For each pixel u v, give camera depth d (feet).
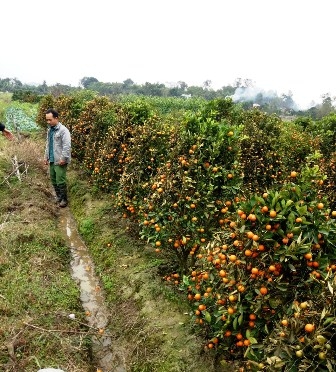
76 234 21.07
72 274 17.06
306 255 8.35
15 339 11.08
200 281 10.62
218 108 31.48
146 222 14.08
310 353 7.14
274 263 8.79
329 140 29.81
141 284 14.62
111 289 15.64
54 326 12.44
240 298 9.00
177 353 11.09
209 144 13.15
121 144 20.85
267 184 21.09
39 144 36.70
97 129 26.27
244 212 9.23
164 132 17.81
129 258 17.02
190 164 13.05
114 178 21.34
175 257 16.03
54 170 24.21
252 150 21.35
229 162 13.16
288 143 26.73
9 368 10.19
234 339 9.57
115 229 19.81
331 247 8.94
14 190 23.80
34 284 14.19
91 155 25.86
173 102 76.13
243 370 8.77
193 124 13.76
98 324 13.88
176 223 13.24
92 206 23.21
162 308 13.21
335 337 7.20
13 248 16.43
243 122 28.53
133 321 13.21
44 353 11.12
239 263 9.18
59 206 24.85
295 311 7.86
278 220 8.73
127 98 79.97
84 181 27.89
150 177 17.04
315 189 9.66
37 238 17.72
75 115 35.32
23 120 59.06
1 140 38.55
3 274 14.62
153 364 11.18
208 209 12.85
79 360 11.35
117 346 12.76
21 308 12.75
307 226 8.74
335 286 7.39
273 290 8.82
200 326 10.83
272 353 7.80
